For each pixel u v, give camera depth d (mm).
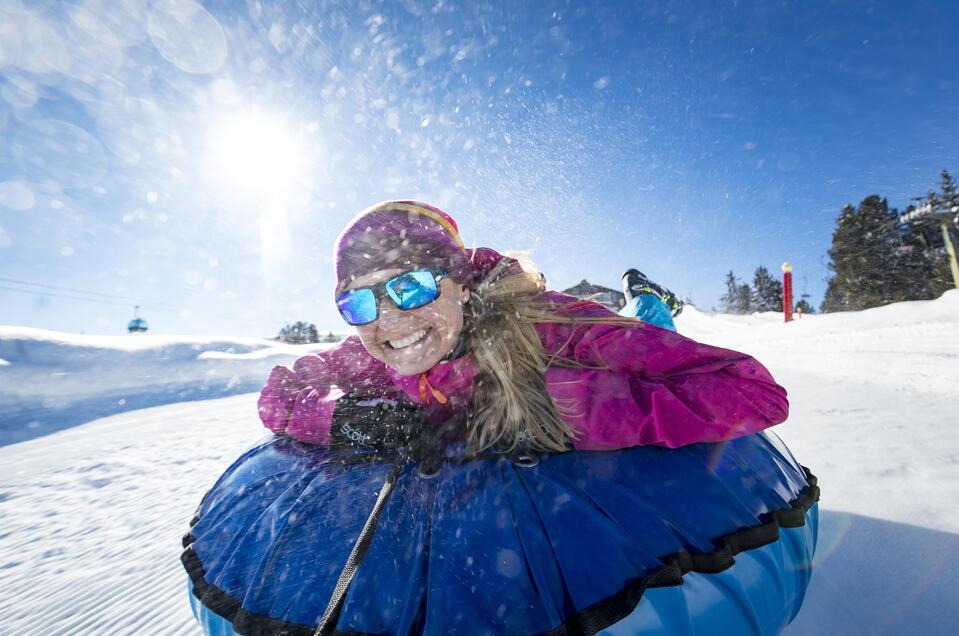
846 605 1450
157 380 13203
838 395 4844
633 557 1136
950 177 23484
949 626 1300
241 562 1290
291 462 1553
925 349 8000
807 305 56625
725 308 64812
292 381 1815
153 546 2826
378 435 1474
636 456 1370
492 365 1413
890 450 2768
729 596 1172
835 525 1924
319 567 1179
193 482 4262
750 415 1362
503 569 1106
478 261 1704
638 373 1479
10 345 12727
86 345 14625
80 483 4480
